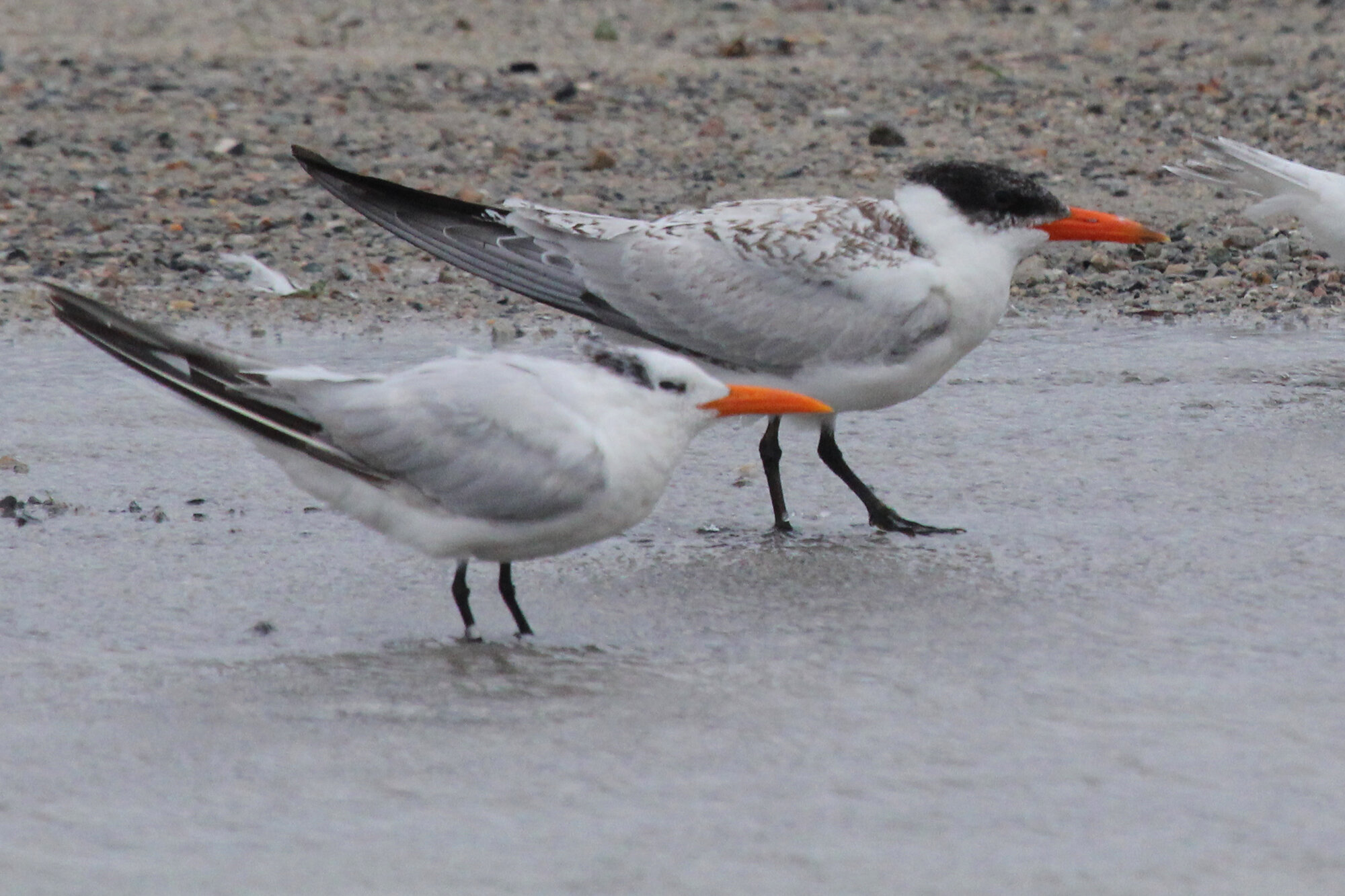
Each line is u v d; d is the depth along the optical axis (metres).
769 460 11.59
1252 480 12.03
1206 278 18.12
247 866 6.76
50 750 7.82
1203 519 11.25
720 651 9.10
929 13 31.72
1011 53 28.14
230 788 7.44
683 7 32.34
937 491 12.08
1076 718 8.11
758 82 26.19
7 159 22.00
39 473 12.31
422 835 7.01
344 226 20.00
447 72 26.73
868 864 6.76
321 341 16.17
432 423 9.02
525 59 27.86
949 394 14.48
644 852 6.86
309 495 11.95
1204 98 25.00
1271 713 8.13
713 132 23.34
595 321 12.12
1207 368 15.08
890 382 11.55
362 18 31.20
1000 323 16.86
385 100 24.92
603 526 9.27
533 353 15.60
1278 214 17.77
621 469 9.12
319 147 22.64
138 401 14.21
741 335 11.64
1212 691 8.41
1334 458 12.48
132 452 12.85
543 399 9.07
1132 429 13.38
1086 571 10.32
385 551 10.83
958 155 22.30
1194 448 12.84
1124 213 20.14
